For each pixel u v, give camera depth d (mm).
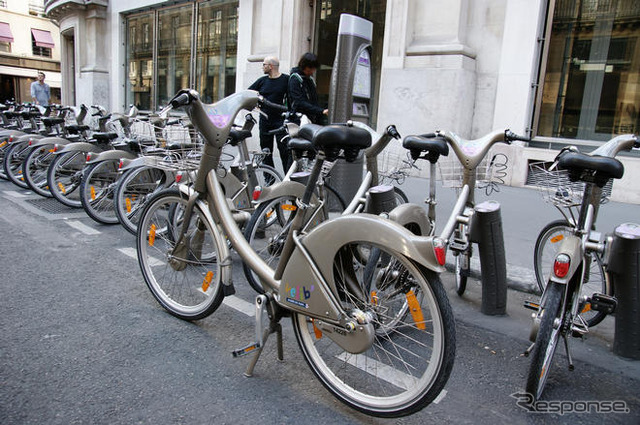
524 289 4051
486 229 3432
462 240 3531
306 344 2531
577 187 3035
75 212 5988
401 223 2619
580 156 2496
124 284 3785
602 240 3023
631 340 2980
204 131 2877
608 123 8070
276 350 2912
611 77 7965
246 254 2766
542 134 8531
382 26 10055
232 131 4238
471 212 3453
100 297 3525
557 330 2410
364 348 2252
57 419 2182
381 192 3412
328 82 11133
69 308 3316
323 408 2385
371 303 2439
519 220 5930
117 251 4562
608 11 7836
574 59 8203
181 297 3459
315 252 2344
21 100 37312
